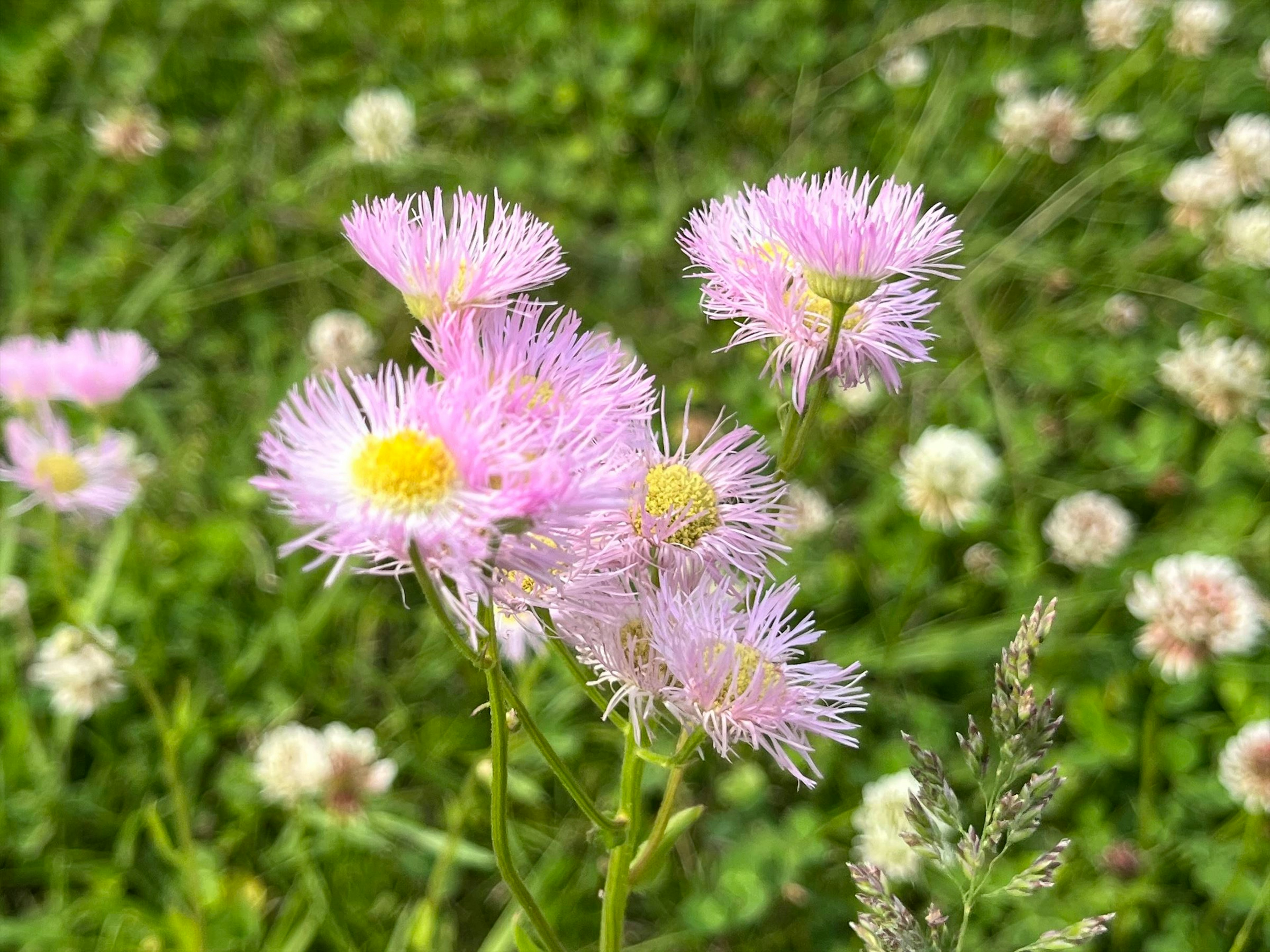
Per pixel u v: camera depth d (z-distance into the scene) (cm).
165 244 32
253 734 23
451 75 35
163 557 25
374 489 9
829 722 10
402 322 31
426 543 8
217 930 20
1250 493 27
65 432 20
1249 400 27
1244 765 20
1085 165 34
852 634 25
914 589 25
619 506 8
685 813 13
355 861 22
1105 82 36
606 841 12
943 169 34
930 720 23
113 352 20
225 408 29
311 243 32
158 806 22
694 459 11
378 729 24
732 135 35
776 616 10
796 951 21
